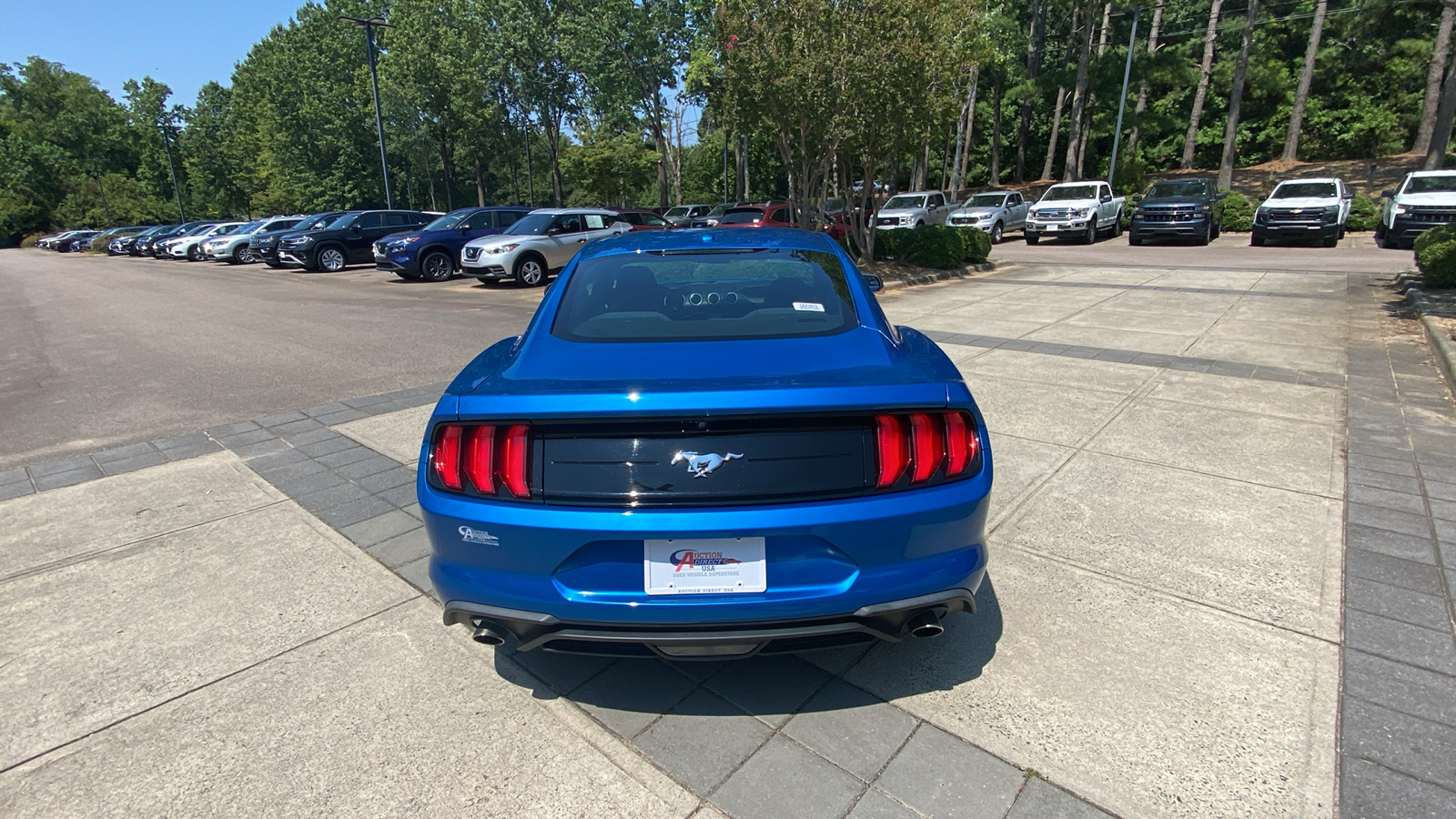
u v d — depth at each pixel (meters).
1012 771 2.18
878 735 2.35
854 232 15.25
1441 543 3.40
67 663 2.81
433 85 44.47
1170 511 3.83
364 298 14.75
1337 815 1.98
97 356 9.16
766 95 12.87
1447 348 6.68
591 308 2.94
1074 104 34.62
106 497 4.39
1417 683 2.48
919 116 13.05
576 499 2.12
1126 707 2.43
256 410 6.28
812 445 2.13
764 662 2.74
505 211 18.95
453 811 2.10
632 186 56.22
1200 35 41.38
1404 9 32.31
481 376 2.56
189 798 2.17
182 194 81.88
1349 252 17.34
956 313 10.10
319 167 52.84
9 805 2.15
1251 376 6.40
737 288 3.05
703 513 2.08
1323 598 3.00
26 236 78.38
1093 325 8.97
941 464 2.21
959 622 2.94
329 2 50.38
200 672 2.75
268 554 3.66
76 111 85.94
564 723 2.45
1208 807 2.03
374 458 5.00
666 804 2.11
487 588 2.24
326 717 2.50
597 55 34.44
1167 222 20.39
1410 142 39.25
